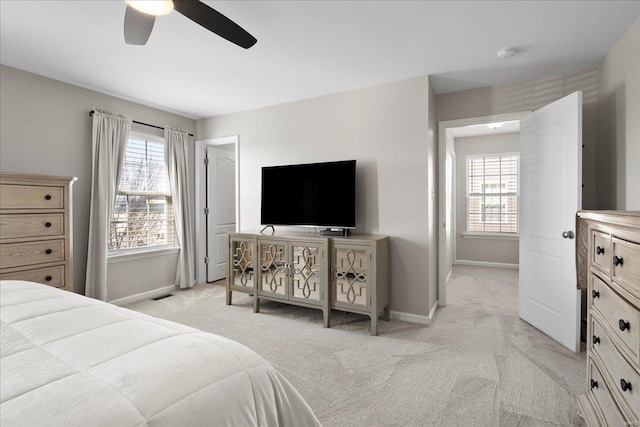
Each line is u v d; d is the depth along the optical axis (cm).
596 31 237
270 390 98
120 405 71
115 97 372
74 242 338
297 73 309
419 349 258
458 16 217
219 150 494
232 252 374
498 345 264
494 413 178
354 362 237
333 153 364
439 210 365
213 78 322
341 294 307
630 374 109
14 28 231
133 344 99
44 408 68
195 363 90
